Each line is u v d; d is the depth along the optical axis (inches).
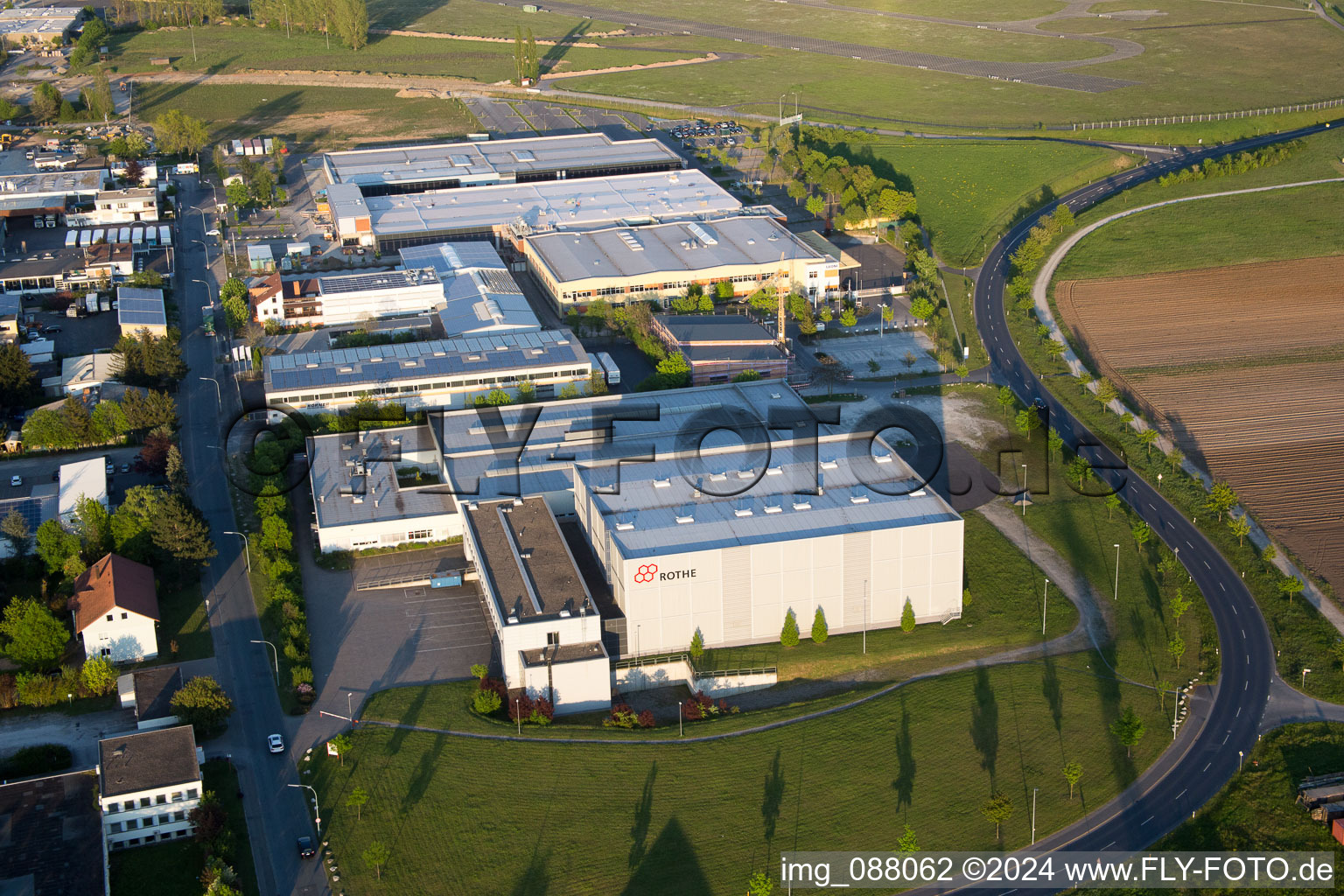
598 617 7701.8
